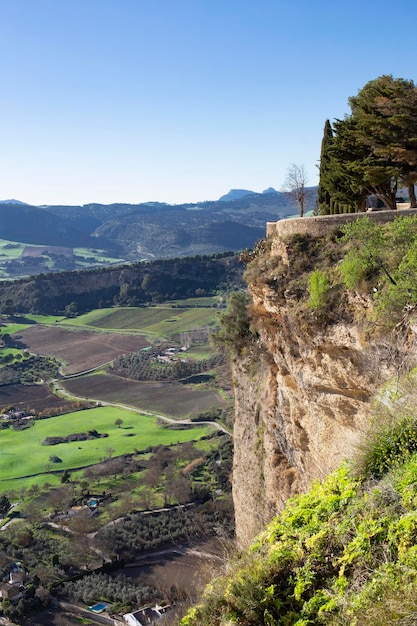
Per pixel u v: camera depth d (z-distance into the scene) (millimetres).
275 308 20078
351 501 8078
